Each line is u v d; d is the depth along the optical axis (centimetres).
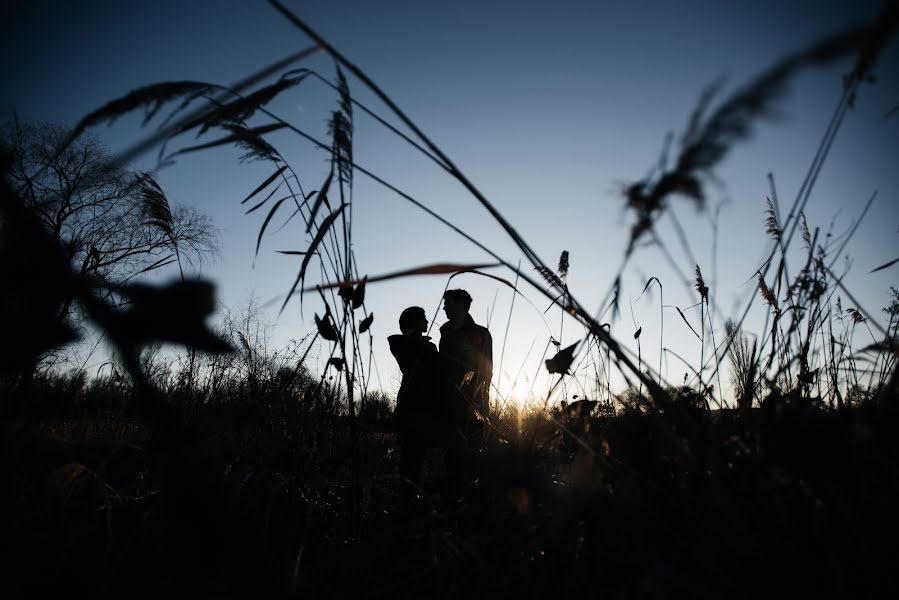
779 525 98
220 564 42
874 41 72
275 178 189
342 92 152
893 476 97
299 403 253
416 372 315
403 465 287
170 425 41
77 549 131
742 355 171
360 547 181
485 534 168
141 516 140
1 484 117
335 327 190
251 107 136
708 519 106
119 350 38
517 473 95
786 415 94
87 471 146
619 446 138
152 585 106
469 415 242
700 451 134
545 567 133
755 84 80
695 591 88
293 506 205
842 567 92
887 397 105
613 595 108
